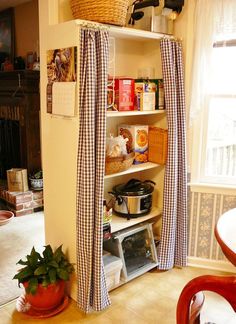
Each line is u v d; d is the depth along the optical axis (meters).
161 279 2.53
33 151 4.18
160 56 2.54
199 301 0.79
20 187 3.92
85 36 1.82
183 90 2.41
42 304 2.05
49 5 1.97
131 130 2.49
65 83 1.93
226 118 2.56
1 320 2.04
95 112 1.92
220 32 2.28
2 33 4.75
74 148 1.98
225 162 2.63
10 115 4.43
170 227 2.52
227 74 2.42
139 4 2.30
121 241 2.38
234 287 0.64
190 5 2.35
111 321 2.06
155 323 2.05
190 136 2.56
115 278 2.33
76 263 2.12
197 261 2.72
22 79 3.99
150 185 2.65
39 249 3.00
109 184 2.64
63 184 2.12
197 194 2.62
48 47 2.04
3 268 2.67
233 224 1.43
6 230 3.43
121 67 2.54
